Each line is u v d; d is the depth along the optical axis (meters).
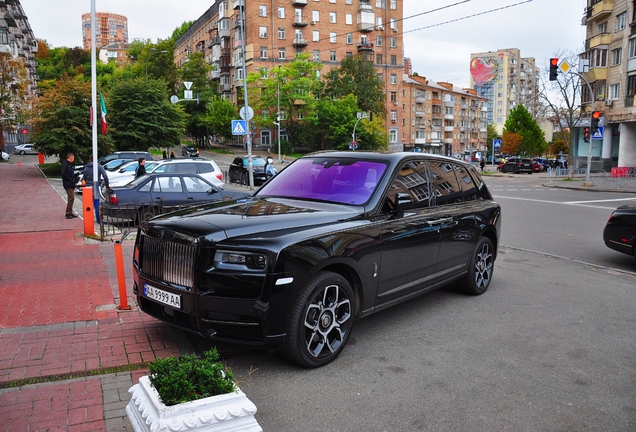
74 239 9.94
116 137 36.88
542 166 55.25
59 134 29.64
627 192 25.55
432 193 5.67
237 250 3.80
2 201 17.41
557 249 10.13
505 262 8.78
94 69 12.02
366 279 4.54
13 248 8.98
